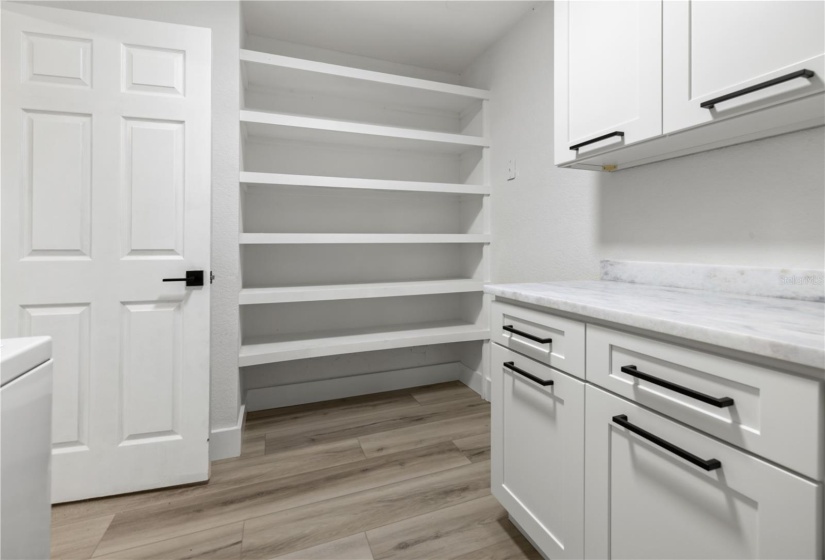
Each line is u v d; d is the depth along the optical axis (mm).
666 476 829
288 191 2592
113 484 1636
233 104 1963
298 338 2479
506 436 1386
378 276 2887
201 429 1726
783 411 624
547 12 2156
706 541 750
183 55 1682
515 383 1338
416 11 2266
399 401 2691
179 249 1698
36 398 721
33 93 1521
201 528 1433
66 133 1563
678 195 1465
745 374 675
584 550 1043
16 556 662
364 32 2469
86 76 1574
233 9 1945
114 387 1635
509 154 2486
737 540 695
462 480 1736
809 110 947
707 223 1365
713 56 995
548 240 2160
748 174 1246
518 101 2393
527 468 1275
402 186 2416
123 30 1608
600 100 1323
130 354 1654
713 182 1346
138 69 1628
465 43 2623
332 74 2260
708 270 1320
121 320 1643
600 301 1062
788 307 980
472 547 1338
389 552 1313
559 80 1501
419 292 2500
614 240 1751
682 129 1077
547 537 1178
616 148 1285
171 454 1693
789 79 841
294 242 2162
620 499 939
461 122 3021
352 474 1788
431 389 2928
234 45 1952
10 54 1499
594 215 1859
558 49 1502
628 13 1212
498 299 1450
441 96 2668
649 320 831
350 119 2738
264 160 2562
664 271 1472
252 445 2070
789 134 1146
